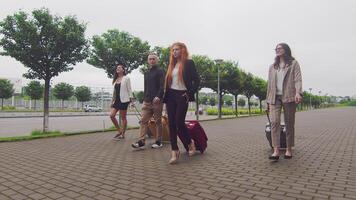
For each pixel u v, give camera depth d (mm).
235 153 5914
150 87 6348
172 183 3654
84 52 10195
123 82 7879
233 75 24656
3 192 3295
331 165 4711
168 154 5750
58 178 3889
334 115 28891
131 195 3197
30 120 22375
